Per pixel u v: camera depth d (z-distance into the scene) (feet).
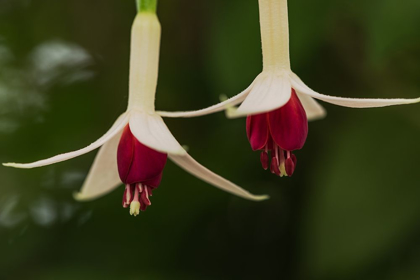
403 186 1.36
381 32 1.31
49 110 1.52
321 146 1.46
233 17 1.36
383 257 1.36
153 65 1.15
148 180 1.12
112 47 1.53
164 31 1.49
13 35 1.55
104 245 1.49
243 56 1.36
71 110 1.52
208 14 1.44
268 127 1.11
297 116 1.11
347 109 1.43
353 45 1.42
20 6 1.54
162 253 1.49
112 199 1.49
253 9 1.36
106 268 1.48
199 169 1.14
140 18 1.16
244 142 1.47
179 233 1.49
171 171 1.50
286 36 1.13
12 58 1.56
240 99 1.12
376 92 1.42
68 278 1.47
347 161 1.38
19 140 1.51
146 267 1.48
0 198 1.52
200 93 1.48
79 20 1.54
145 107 1.14
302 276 1.45
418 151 1.37
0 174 1.51
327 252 1.36
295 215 1.49
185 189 1.49
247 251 1.52
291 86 1.11
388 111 1.40
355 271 1.36
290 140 1.11
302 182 1.48
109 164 1.18
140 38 1.16
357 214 1.36
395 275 1.36
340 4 1.33
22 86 1.55
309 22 1.34
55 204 1.53
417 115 1.39
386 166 1.37
